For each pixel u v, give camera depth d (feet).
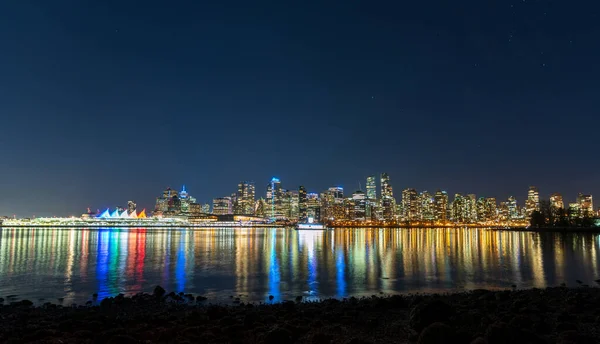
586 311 91.20
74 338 70.74
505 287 156.04
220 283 171.01
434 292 145.89
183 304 120.37
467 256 302.04
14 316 98.37
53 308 114.93
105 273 205.57
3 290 155.43
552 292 122.83
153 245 464.24
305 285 164.45
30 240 574.56
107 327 81.25
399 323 80.74
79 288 159.84
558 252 337.93
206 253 343.26
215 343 67.67
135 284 169.68
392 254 327.47
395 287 158.10
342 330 75.15
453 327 63.46
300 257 301.43
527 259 274.36
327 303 113.39
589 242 499.92
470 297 117.91
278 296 139.44
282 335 65.36
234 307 110.42
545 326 72.33
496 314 86.17
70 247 418.92
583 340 64.23
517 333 61.05
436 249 386.52
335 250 380.37
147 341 68.18
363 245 469.16
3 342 69.31
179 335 72.33
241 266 238.48
